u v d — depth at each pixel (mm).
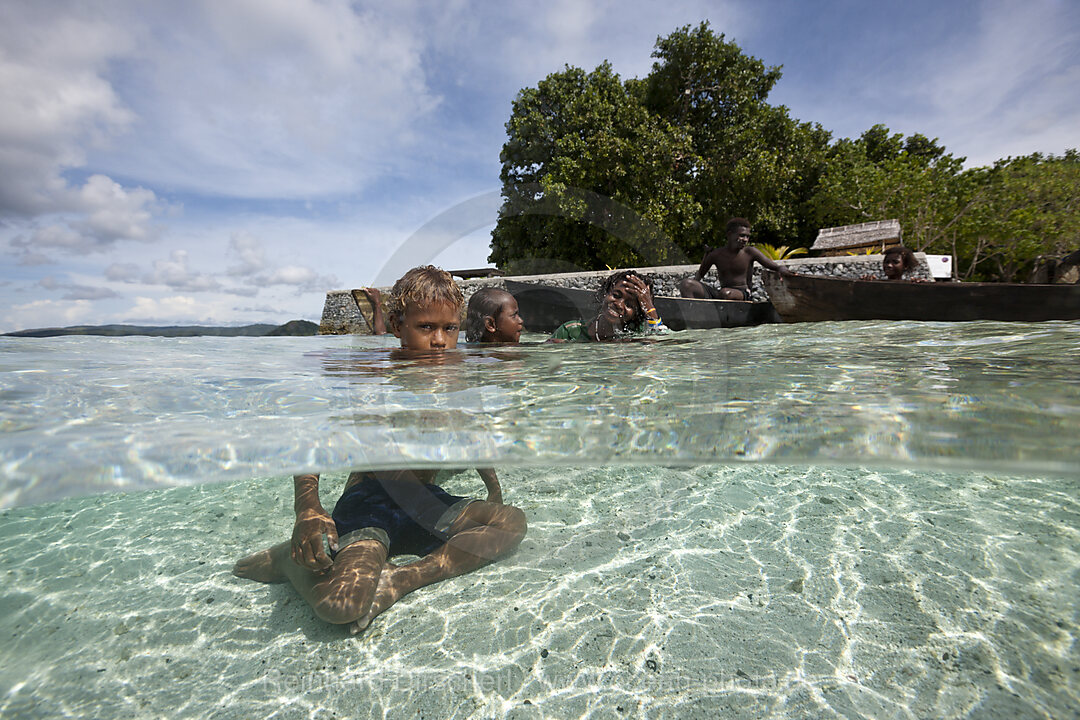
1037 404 1628
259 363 3176
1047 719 1121
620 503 1854
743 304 5742
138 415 1903
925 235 16969
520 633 1476
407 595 1681
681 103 17641
